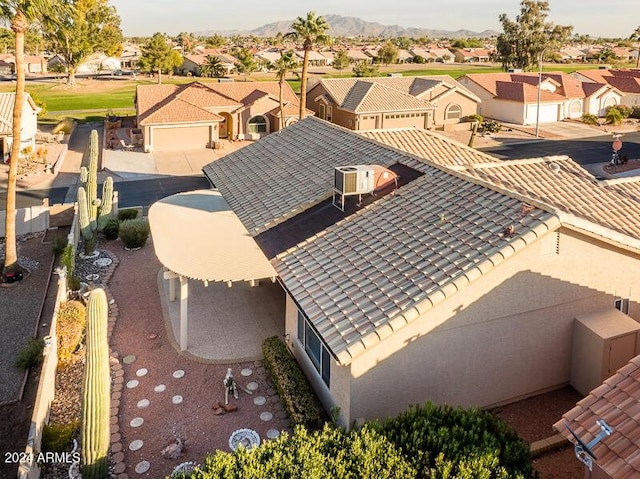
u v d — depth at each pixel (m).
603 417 10.11
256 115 63.00
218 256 20.17
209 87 65.12
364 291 14.98
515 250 14.34
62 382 18.30
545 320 15.80
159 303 23.33
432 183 19.11
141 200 41.53
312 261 17.36
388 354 13.98
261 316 22.16
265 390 17.64
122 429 15.88
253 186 25.70
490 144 63.66
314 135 29.09
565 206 20.56
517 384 15.92
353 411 13.99
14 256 27.45
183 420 16.28
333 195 21.12
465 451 11.23
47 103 93.44
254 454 11.56
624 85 86.12
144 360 19.23
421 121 66.19
